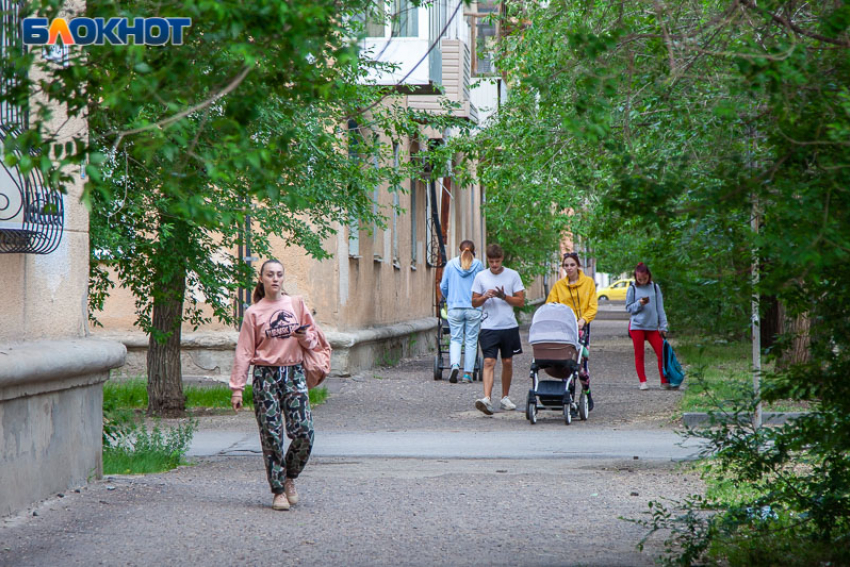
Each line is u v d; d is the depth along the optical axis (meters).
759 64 9.62
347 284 45.94
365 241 50.47
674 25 11.72
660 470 21.91
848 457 13.06
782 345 13.07
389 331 53.88
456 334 42.62
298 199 10.05
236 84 9.15
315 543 14.91
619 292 185.88
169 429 28.45
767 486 13.76
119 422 24.00
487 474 21.61
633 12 12.35
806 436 12.86
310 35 9.10
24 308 17.31
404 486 20.06
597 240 12.81
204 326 42.75
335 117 25.67
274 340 17.55
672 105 12.47
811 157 10.24
